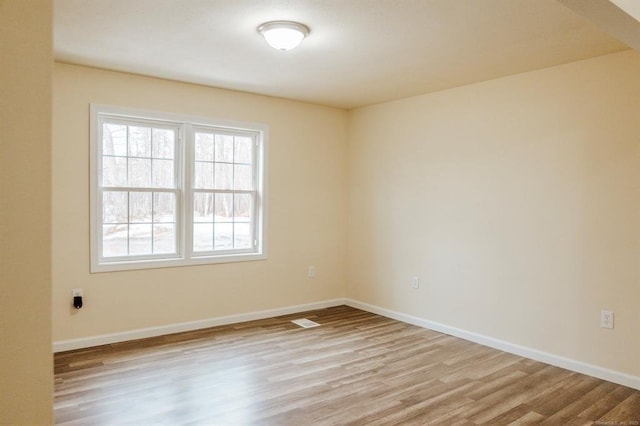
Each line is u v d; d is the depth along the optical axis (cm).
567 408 289
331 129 550
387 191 514
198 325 454
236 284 480
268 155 498
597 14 200
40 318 80
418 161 477
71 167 384
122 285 411
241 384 318
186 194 445
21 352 79
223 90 463
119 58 365
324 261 550
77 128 386
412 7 261
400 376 338
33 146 79
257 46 332
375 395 304
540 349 376
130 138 421
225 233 480
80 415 268
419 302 478
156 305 430
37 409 80
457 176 439
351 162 562
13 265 78
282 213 512
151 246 434
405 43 320
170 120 433
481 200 418
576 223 353
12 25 77
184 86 439
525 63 361
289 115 512
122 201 418
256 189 500
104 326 402
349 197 565
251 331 449
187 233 447
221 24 291
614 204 333
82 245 390
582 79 349
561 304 363
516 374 346
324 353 387
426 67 376
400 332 453
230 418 268
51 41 80
